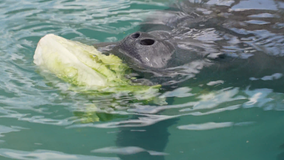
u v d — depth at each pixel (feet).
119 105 11.05
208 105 11.33
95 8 19.47
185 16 16.52
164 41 12.50
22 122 10.82
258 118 11.00
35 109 11.34
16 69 13.37
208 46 12.92
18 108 11.36
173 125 10.57
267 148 10.00
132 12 18.88
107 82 11.18
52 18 18.25
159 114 10.92
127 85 11.08
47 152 9.68
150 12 18.70
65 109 11.28
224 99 11.60
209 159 9.55
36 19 18.10
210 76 11.91
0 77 12.85
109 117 10.81
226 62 12.29
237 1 17.25
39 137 10.25
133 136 10.11
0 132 10.41
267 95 11.89
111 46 12.48
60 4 20.04
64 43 12.32
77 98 11.41
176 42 12.90
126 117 10.80
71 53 11.85
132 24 17.51
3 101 11.63
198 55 12.37
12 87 12.31
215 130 10.53
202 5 17.49
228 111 11.17
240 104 11.46
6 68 13.43
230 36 13.78
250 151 9.91
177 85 11.53
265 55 12.75
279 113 11.23
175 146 9.95
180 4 18.94
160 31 14.25
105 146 9.83
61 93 11.74
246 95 11.82
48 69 12.17
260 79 12.27
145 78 11.29
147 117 10.79
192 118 10.85
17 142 10.07
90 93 11.21
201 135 10.34
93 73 11.32
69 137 10.23
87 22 17.80
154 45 11.69
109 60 11.69
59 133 10.40
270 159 9.59
